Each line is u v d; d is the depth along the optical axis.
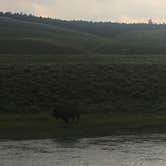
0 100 129.12
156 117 120.06
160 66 168.38
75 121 112.50
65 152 78.69
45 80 145.38
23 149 81.69
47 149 81.75
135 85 148.00
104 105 129.75
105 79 151.50
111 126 109.56
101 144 87.06
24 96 132.88
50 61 185.75
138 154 77.19
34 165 68.38
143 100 137.62
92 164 69.12
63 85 142.62
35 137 95.62
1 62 177.25
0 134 99.00
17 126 106.88
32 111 122.88
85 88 142.38
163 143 88.38
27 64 167.50
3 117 116.12
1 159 72.69
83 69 159.50
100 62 179.38
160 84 150.50
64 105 111.62
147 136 96.75
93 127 107.88
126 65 167.62
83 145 86.12
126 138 94.38
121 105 131.00
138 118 118.69
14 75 148.38
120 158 73.81
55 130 103.25
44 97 133.38
